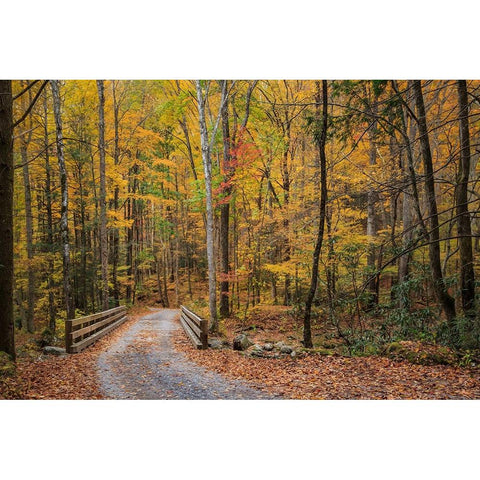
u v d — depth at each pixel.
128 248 25.61
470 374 6.77
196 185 17.48
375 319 13.41
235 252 18.97
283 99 19.58
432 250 9.48
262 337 13.81
